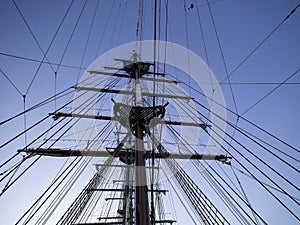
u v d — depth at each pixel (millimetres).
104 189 16984
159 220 16859
